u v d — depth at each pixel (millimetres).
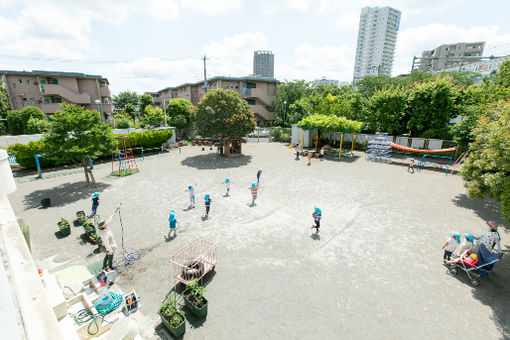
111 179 19781
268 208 14375
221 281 8484
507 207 8383
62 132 16188
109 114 46531
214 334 6586
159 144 32656
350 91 44062
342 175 21062
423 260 9594
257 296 7852
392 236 11320
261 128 44969
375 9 153500
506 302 7590
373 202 15211
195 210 14062
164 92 70938
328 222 12695
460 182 19000
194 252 9969
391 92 30344
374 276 8742
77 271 8141
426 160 26078
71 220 12766
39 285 2238
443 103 27422
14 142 22469
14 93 39688
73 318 6062
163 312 6703
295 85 46469
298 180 19672
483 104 16797
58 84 40531
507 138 8469
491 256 8086
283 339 6434
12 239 2811
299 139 36438
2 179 5105
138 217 13148
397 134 32344
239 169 23141
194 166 24297
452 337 6453
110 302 6863
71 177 20219
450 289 8125
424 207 14414
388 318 7047
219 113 26031
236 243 10758
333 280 8547
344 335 6539
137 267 9164
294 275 8797
